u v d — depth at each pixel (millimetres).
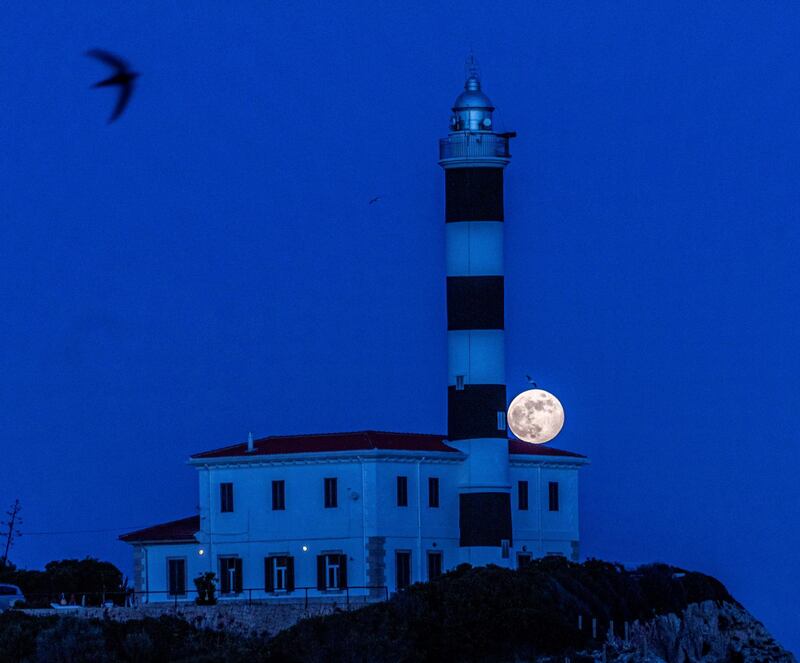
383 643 192000
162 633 193750
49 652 183750
